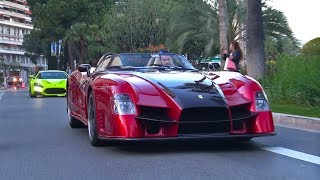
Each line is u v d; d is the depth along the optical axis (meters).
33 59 103.00
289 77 12.91
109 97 6.70
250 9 15.30
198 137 6.38
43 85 22.00
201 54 29.88
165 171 5.75
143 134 6.42
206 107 6.39
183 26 26.88
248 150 6.98
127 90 6.62
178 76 7.17
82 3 55.38
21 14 130.12
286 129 9.22
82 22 54.47
